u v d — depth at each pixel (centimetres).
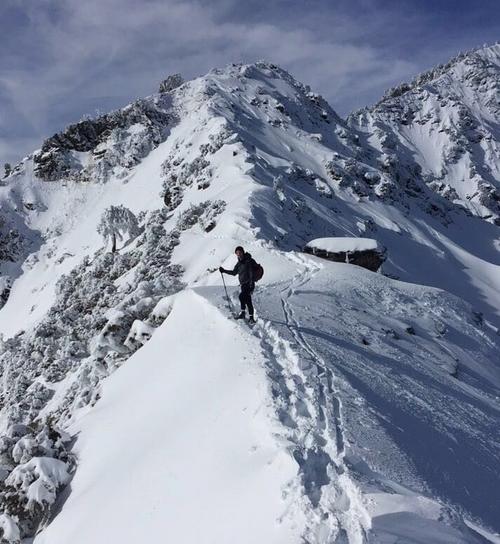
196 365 1400
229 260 3070
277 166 7644
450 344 2231
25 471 1335
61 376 3409
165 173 8700
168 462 1035
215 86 12006
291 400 1029
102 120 11725
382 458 873
